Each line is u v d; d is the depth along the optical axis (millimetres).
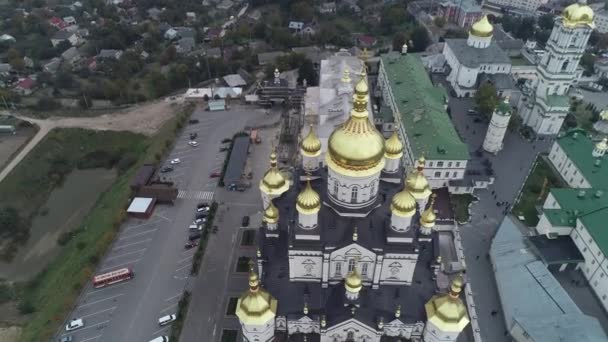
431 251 86688
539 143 142250
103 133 159375
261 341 78375
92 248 112375
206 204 121312
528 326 83688
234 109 164625
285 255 86312
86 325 93125
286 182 94875
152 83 187500
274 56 196500
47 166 147375
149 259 107312
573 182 122188
